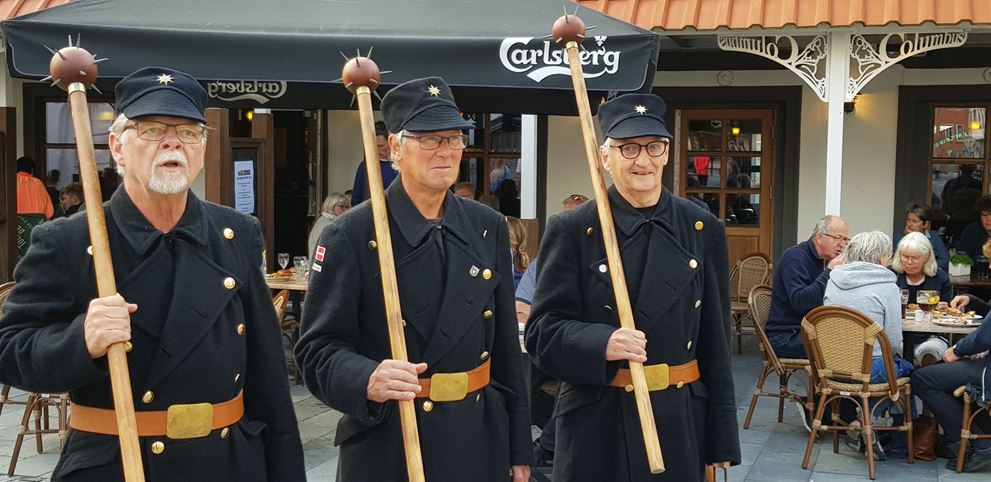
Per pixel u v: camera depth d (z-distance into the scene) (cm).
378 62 555
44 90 1082
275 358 289
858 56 773
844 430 593
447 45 552
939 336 691
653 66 562
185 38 556
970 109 968
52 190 1084
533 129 848
